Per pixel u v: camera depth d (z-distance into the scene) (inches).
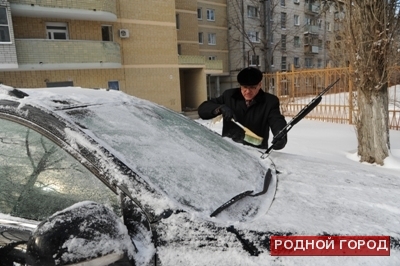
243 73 102.3
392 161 183.3
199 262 38.7
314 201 54.6
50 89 70.5
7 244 45.8
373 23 178.9
